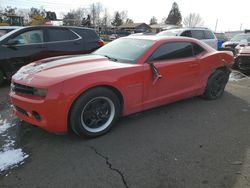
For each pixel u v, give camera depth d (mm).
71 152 2934
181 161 2805
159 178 2496
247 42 12508
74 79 2932
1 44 5738
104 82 3148
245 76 8148
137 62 3631
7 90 5672
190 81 4453
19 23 31672
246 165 2762
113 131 3521
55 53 6512
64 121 2936
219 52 5070
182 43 4324
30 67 3488
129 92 3490
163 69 3865
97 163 2727
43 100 2840
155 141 3266
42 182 2393
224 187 2387
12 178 2438
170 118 4078
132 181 2441
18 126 3604
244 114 4387
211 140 3344
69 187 2338
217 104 4910
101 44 7410
